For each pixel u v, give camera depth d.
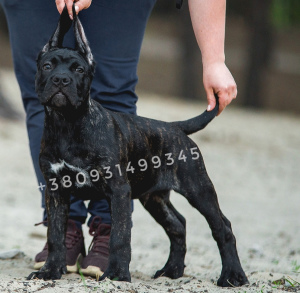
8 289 5.80
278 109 44.12
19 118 22.97
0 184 15.48
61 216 6.31
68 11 6.08
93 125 6.00
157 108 28.77
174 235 7.14
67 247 7.00
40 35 7.09
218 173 19.41
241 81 46.31
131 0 7.00
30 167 17.75
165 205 7.09
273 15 34.75
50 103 5.80
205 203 6.57
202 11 6.80
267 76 45.25
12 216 12.20
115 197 6.01
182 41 38.72
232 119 29.61
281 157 23.09
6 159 18.23
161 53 49.53
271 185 18.36
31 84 7.27
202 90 42.19
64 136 5.98
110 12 6.98
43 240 10.26
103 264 6.86
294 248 10.32
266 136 26.48
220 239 6.60
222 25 6.83
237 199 16.02
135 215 13.48
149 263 8.62
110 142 6.03
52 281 6.09
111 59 7.07
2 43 48.88
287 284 6.73
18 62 7.32
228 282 6.51
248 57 39.25
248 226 12.62
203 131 25.14
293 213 14.37
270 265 8.45
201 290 6.20
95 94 7.10
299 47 51.31
